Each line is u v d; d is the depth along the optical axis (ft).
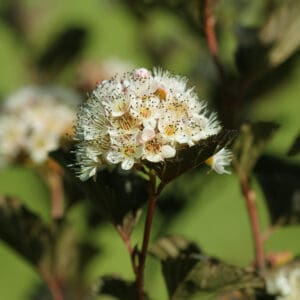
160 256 1.53
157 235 1.88
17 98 2.06
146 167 1.33
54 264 1.69
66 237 1.67
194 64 2.15
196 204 1.98
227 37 1.94
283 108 2.24
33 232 1.65
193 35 1.84
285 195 1.69
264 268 1.59
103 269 2.17
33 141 1.93
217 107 2.06
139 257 1.36
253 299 1.55
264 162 1.75
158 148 1.30
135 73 1.33
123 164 1.29
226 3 1.88
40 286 2.28
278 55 1.69
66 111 1.98
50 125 1.96
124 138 1.30
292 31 1.69
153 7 1.84
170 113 1.30
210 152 1.29
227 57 1.96
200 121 1.31
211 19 1.71
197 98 1.34
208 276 1.44
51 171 1.94
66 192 1.67
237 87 1.70
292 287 1.55
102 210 1.45
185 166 1.31
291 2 1.68
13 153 1.95
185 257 1.44
